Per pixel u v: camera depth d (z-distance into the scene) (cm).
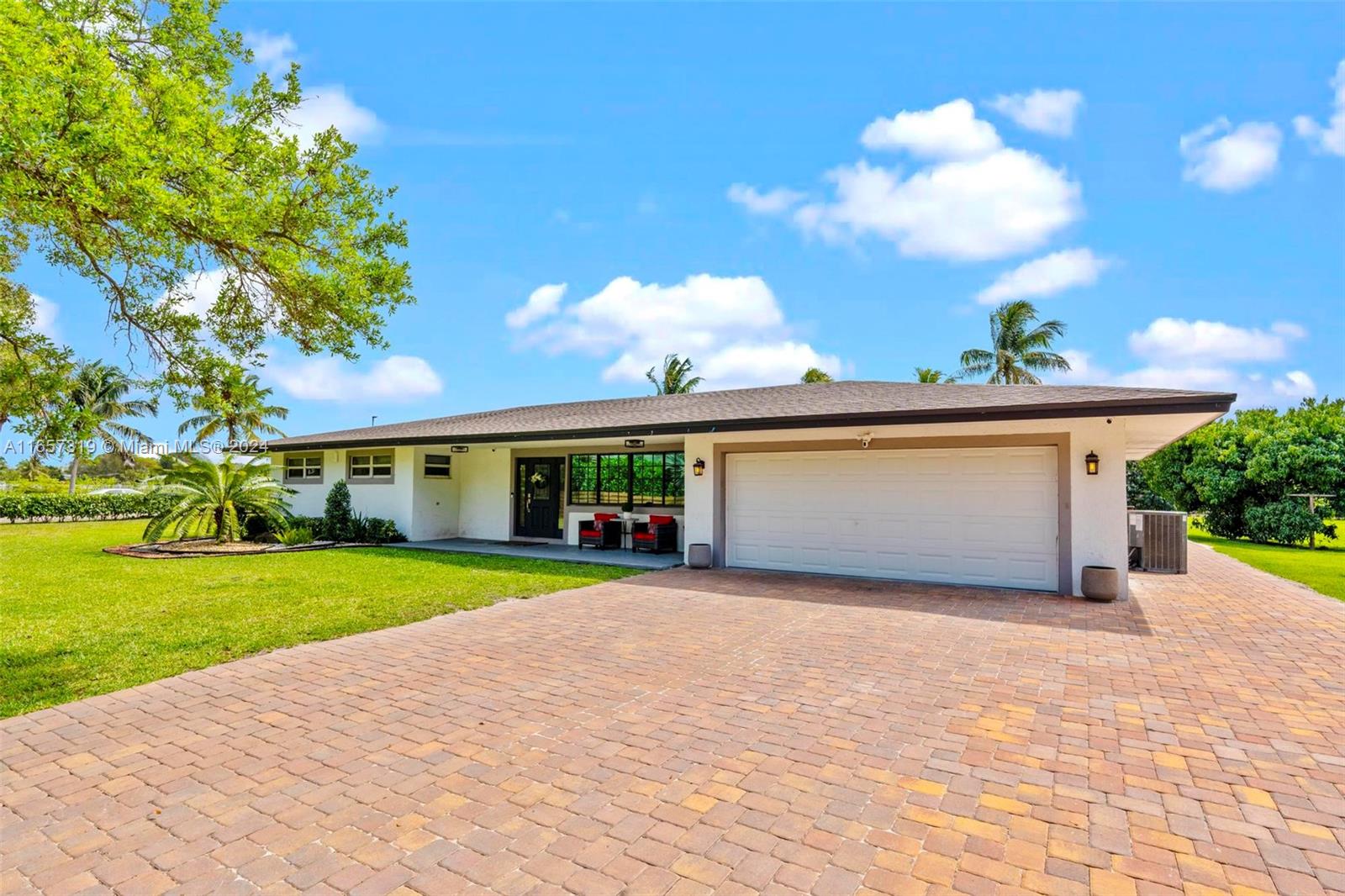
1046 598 904
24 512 2536
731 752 397
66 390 519
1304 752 399
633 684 528
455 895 261
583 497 1559
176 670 558
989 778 363
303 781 360
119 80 462
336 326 658
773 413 1050
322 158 607
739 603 858
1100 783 358
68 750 401
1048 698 498
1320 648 646
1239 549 1803
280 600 853
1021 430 970
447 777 365
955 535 1023
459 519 1734
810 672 560
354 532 1606
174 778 363
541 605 843
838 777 365
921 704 484
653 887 266
